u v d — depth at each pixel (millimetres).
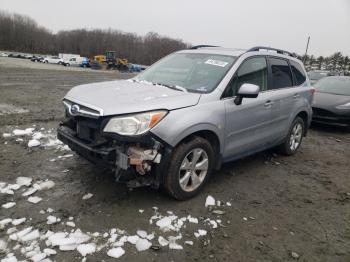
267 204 4320
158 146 3684
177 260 3100
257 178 5129
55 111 9250
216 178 4961
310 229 3832
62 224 3480
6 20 107500
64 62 61969
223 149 4512
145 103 3742
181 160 3922
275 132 5551
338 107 8938
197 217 3814
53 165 4930
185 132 3836
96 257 3045
